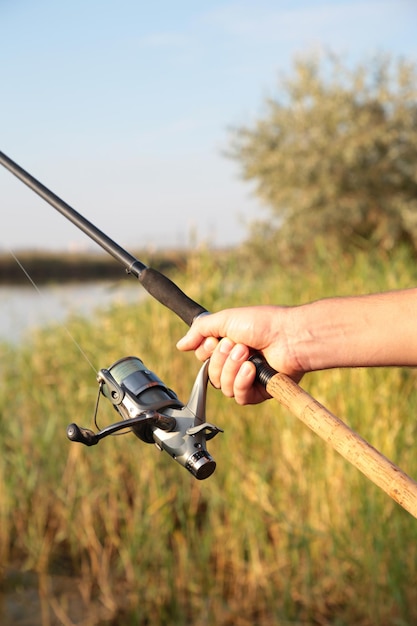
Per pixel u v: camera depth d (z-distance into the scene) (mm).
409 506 1264
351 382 3924
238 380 1554
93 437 1556
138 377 1641
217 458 4227
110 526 4223
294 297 5082
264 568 3773
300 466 3855
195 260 4980
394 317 1494
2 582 4207
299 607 3717
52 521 4605
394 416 3795
